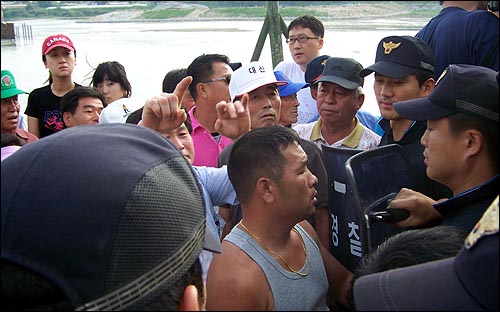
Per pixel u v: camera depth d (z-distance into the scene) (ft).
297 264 4.99
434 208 4.85
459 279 2.95
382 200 5.21
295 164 4.88
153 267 2.78
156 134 3.30
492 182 4.51
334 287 5.51
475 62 7.14
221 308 4.50
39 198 2.71
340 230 5.60
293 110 9.50
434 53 7.66
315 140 8.80
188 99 9.77
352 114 8.34
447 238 3.78
